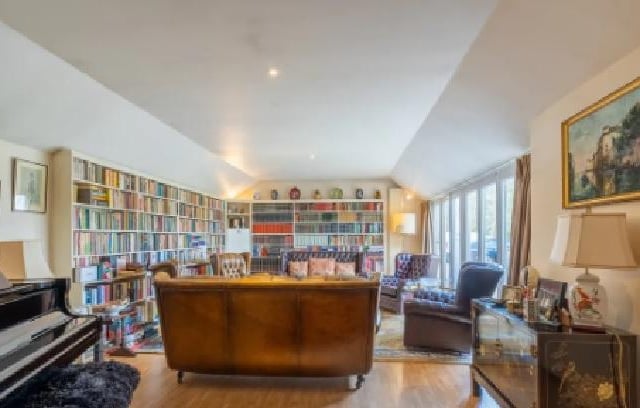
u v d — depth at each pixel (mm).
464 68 3445
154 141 5680
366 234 9867
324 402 3285
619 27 2219
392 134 5930
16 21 2672
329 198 10141
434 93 4160
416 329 4672
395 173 9180
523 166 4195
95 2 2451
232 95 4207
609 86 2559
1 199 3893
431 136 5602
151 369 4039
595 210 2719
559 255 2424
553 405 2307
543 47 2725
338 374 3566
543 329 2432
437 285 7883
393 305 6820
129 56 3240
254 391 3514
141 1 2447
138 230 6023
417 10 2584
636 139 2266
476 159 5516
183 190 7711
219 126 5480
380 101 4418
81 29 2787
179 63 3379
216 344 3580
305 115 4957
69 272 4492
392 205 9945
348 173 9445
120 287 5207
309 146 6762
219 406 3209
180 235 7539
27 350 2289
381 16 2650
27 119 3787
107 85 3895
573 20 2365
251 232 9984
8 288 2520
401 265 7867
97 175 5043
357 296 3477
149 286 5793
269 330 3533
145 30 2809
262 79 3771
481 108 4039
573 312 2475
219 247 9516
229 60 3334
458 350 4488
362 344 3520
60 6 2488
